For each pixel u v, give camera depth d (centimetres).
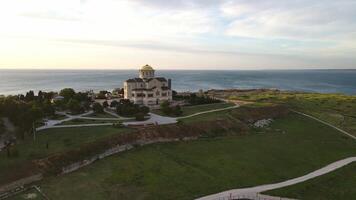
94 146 7988
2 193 6006
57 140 8219
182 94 16625
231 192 6444
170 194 6262
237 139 10106
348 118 13200
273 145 9669
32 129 8650
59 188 6278
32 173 6625
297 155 8856
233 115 12181
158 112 12106
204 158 8294
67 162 7212
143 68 14638
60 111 11856
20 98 12838
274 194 6406
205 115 11831
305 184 6931
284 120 12938
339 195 6500
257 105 14162
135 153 8338
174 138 9531
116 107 12044
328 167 8019
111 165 7512
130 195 6144
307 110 14512
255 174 7400
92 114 11456
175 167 7575
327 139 10550
